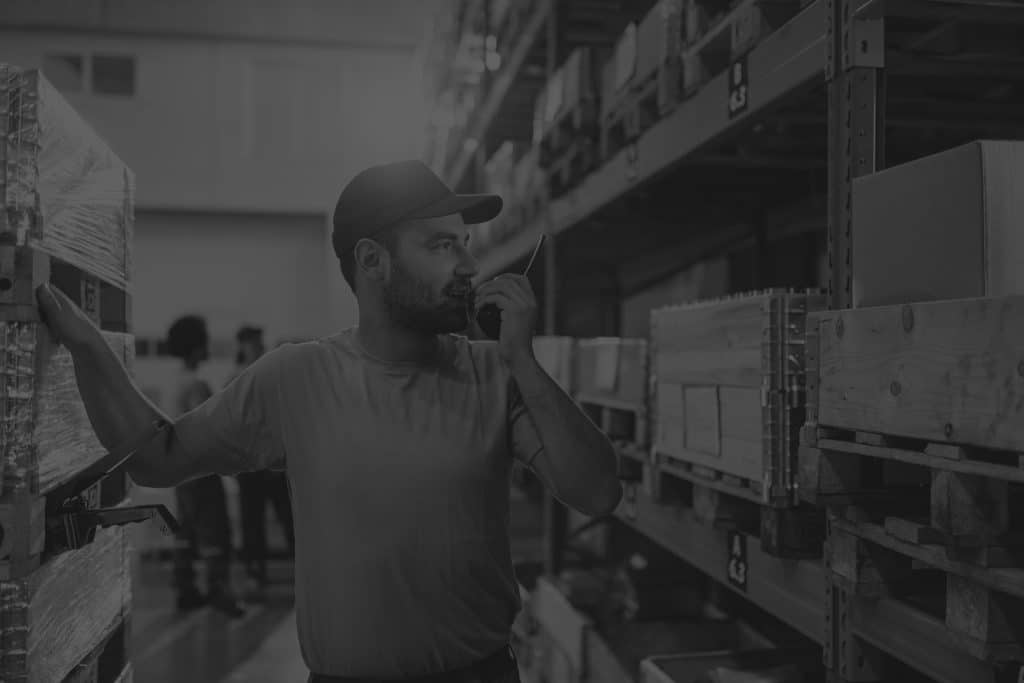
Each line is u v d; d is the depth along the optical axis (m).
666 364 2.94
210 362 11.53
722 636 3.81
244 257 11.66
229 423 1.65
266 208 11.55
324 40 11.45
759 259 4.44
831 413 1.82
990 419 1.35
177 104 11.36
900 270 1.67
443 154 8.71
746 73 2.37
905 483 1.92
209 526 6.12
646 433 3.23
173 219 11.50
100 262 2.09
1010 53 2.16
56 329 1.62
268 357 1.71
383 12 11.33
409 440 1.58
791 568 2.23
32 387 1.58
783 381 2.19
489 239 6.29
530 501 7.44
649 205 4.36
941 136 3.15
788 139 3.18
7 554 1.52
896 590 1.84
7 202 1.54
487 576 1.62
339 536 1.57
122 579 2.32
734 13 2.44
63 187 1.78
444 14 8.13
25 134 1.57
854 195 1.83
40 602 1.64
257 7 11.17
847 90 1.90
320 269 11.81
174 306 11.48
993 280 1.46
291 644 5.45
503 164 5.94
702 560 2.86
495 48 5.88
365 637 1.55
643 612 4.08
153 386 11.35
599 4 4.56
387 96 11.80
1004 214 1.46
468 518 1.58
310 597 1.60
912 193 1.64
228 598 6.07
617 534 4.97
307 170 11.67
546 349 4.58
